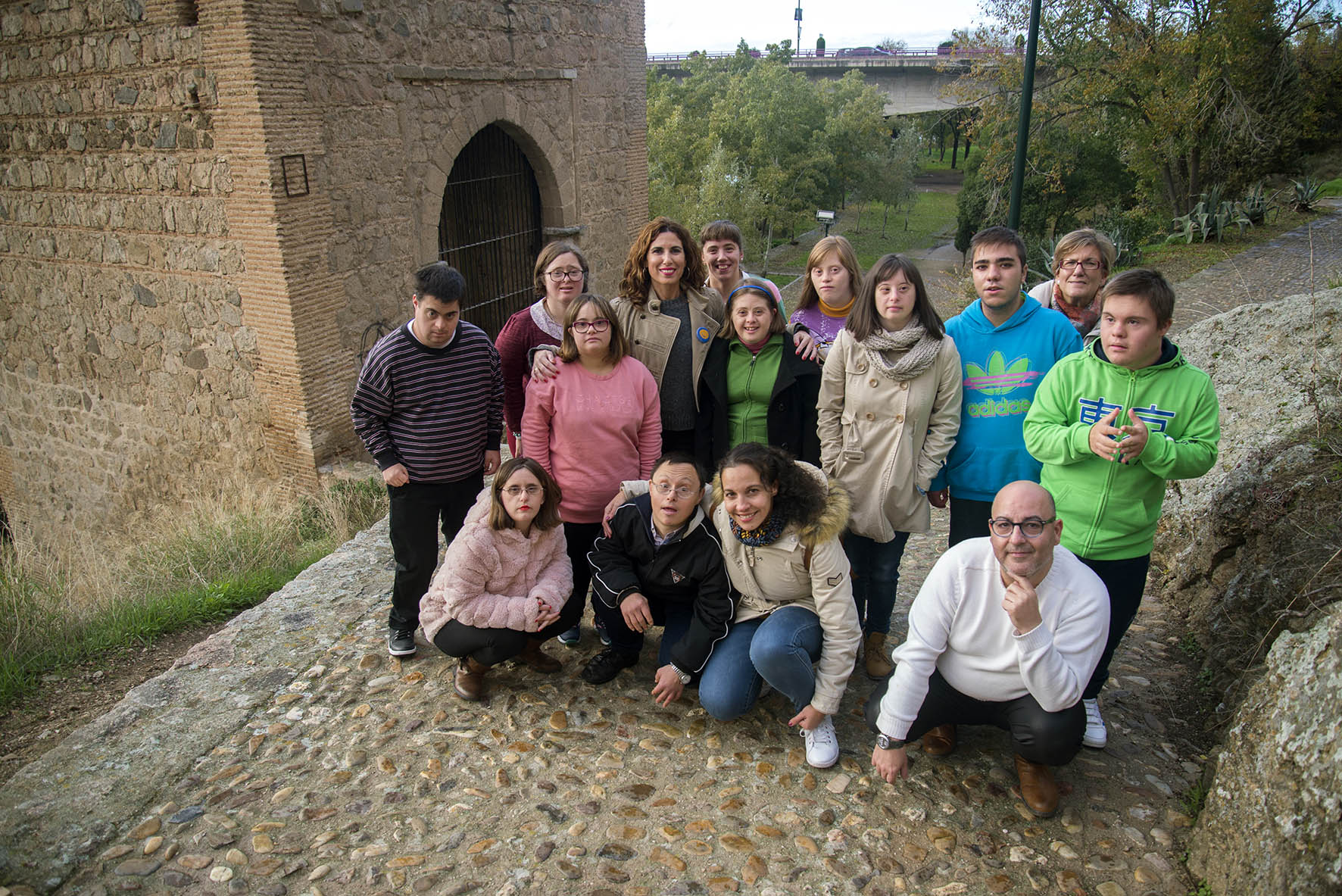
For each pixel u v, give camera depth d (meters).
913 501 3.35
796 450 3.62
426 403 3.53
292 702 3.53
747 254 39.19
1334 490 3.39
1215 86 20.42
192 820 2.88
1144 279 2.69
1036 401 3.07
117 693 4.00
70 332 10.30
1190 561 4.04
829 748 3.10
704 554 3.19
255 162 8.02
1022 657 2.56
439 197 10.24
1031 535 2.48
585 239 13.15
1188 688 3.47
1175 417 2.81
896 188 45.28
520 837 2.80
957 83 23.48
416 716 3.43
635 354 3.83
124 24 8.36
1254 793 2.43
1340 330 4.92
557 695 3.55
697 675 3.33
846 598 2.99
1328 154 27.42
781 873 2.65
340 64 8.66
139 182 8.93
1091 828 2.79
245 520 6.82
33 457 11.48
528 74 11.32
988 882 2.59
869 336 3.25
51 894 2.58
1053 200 28.08
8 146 9.90
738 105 42.38
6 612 4.68
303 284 8.50
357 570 4.77
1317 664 2.45
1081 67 21.20
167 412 9.84
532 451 3.64
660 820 2.87
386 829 2.84
